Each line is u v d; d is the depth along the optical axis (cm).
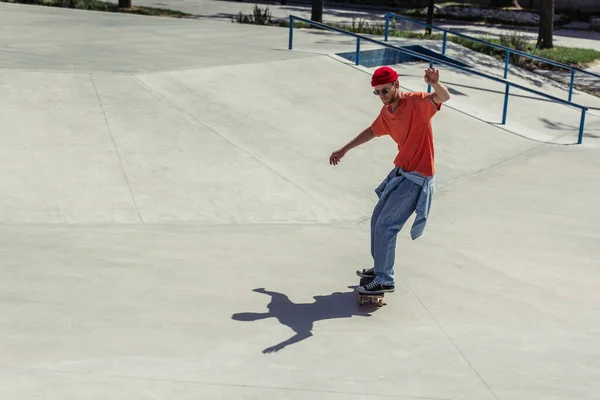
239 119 1032
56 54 1220
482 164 1112
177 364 476
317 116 1122
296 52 1435
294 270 652
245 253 684
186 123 973
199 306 565
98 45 1372
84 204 767
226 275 628
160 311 551
